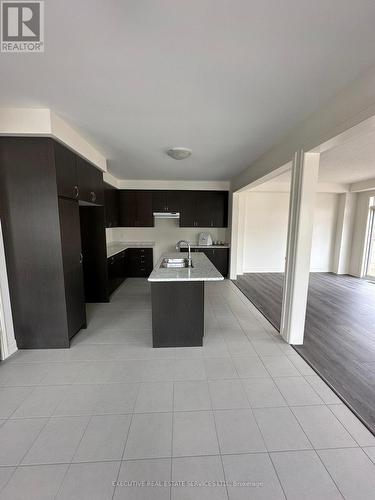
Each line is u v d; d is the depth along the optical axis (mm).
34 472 1326
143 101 1959
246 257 6441
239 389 1977
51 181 2320
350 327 3178
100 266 4070
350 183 5883
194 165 4176
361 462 1388
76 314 2828
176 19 1141
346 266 6355
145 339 2816
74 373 2180
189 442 1504
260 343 2727
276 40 1276
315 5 1067
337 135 1835
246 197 6188
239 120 2305
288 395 1915
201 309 2594
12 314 2510
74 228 2760
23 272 2451
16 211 2352
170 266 3406
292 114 2184
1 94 1854
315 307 3934
